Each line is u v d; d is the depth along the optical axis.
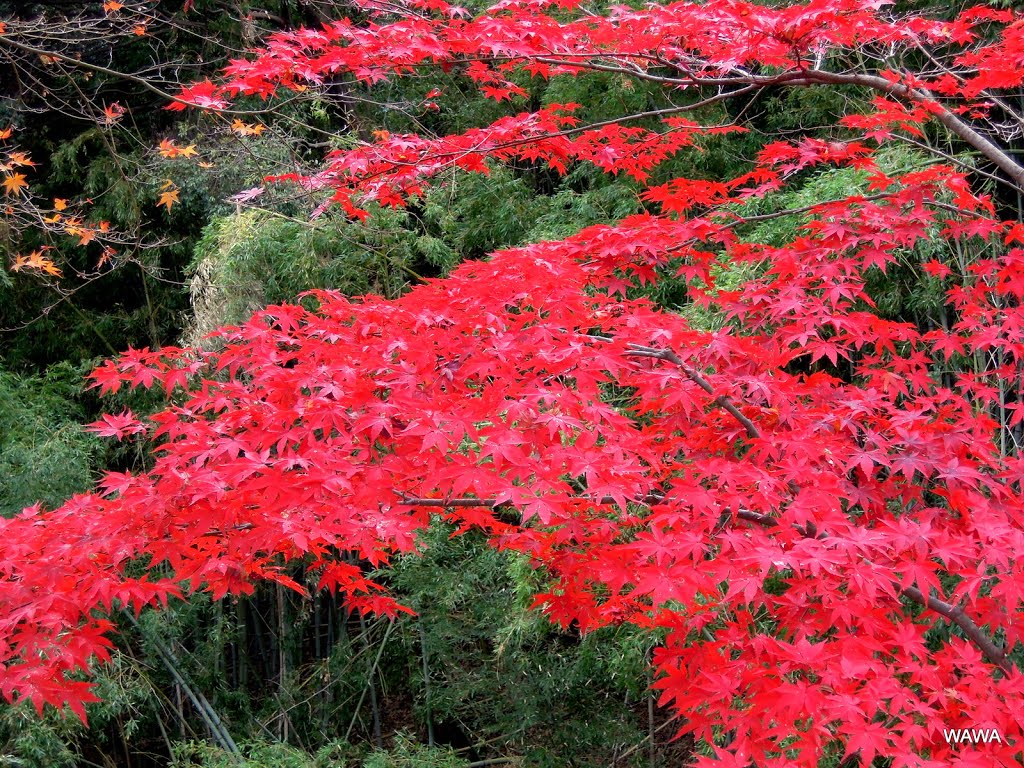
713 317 3.48
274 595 5.84
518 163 5.53
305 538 1.61
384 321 2.09
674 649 1.84
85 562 1.79
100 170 5.85
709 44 2.46
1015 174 2.17
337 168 2.59
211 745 5.10
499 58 2.50
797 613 1.73
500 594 4.58
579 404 1.68
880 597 1.78
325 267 4.89
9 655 1.69
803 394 2.10
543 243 2.45
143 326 6.17
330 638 5.74
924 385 2.33
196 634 5.49
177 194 5.15
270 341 2.05
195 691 5.25
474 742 5.44
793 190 4.32
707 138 4.57
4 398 5.14
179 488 1.78
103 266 6.12
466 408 1.67
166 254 6.15
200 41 5.95
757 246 2.42
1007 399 3.35
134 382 2.00
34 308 6.09
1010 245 3.43
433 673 5.22
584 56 2.46
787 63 2.49
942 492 1.95
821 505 1.64
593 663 4.01
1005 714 1.48
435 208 5.12
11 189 4.65
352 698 5.61
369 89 5.41
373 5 2.64
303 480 1.66
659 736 4.57
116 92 6.01
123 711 4.94
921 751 1.62
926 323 3.59
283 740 5.20
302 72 2.42
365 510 1.69
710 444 2.16
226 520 1.82
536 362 1.74
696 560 1.58
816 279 2.41
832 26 2.16
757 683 1.58
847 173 3.54
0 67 5.84
